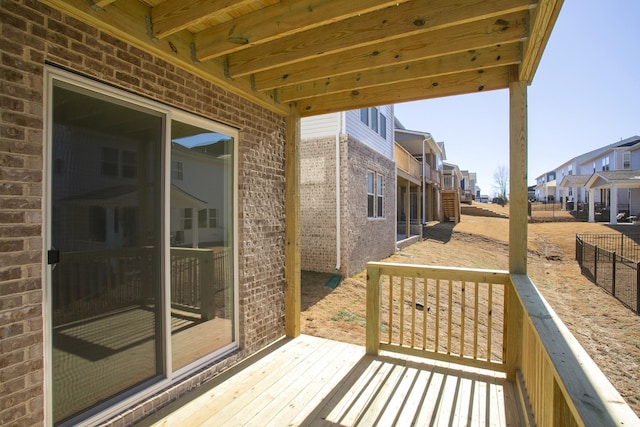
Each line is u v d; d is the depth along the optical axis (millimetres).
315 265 7809
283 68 2971
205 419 2285
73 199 1911
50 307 1812
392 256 11148
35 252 1714
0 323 1587
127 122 2213
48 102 1784
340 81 3154
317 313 5312
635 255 12250
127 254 2219
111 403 2121
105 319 2094
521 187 2729
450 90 3018
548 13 1724
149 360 2379
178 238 2600
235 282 3170
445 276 3070
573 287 9141
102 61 2010
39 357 1731
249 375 2887
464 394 2598
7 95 1600
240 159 3160
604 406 865
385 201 10695
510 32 2174
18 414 1649
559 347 1267
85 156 1972
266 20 2197
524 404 2256
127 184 2215
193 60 2504
